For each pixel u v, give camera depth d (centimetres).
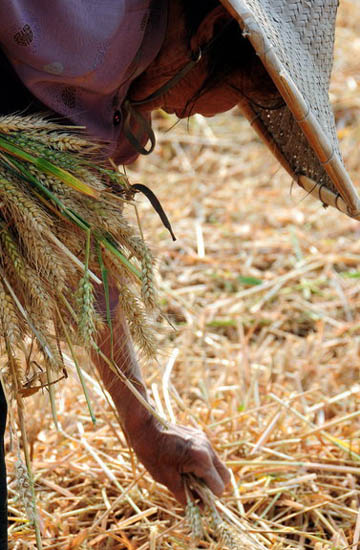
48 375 207
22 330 209
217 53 224
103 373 263
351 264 521
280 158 249
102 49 208
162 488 311
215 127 683
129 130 243
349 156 634
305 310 471
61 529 291
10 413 204
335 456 342
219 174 621
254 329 459
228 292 493
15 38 201
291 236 539
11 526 286
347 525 302
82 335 201
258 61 223
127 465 322
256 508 308
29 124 201
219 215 574
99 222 212
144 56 221
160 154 645
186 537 282
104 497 303
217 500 284
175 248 533
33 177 206
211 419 357
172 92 239
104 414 318
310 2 215
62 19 202
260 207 578
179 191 594
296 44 210
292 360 420
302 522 308
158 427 277
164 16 219
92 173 217
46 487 314
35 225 196
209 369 417
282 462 322
